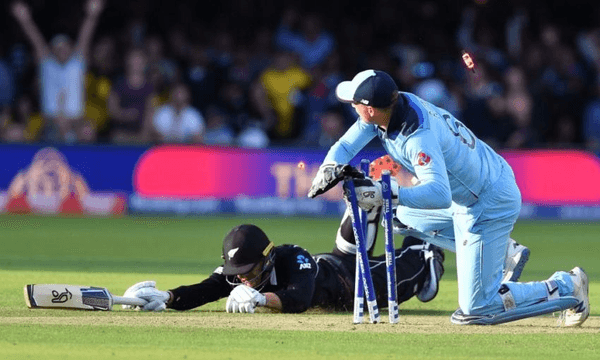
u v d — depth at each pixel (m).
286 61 72.50
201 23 80.19
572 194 68.75
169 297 26.58
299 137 72.88
